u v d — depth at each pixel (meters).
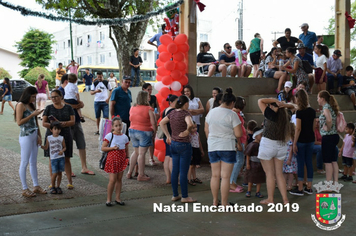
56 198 5.59
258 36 11.59
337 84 11.22
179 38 7.72
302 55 10.33
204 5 8.53
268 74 10.29
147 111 6.81
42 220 4.64
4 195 5.57
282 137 5.50
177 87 7.78
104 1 13.97
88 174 7.04
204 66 10.07
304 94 6.22
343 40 11.70
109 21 6.86
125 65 14.98
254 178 5.99
